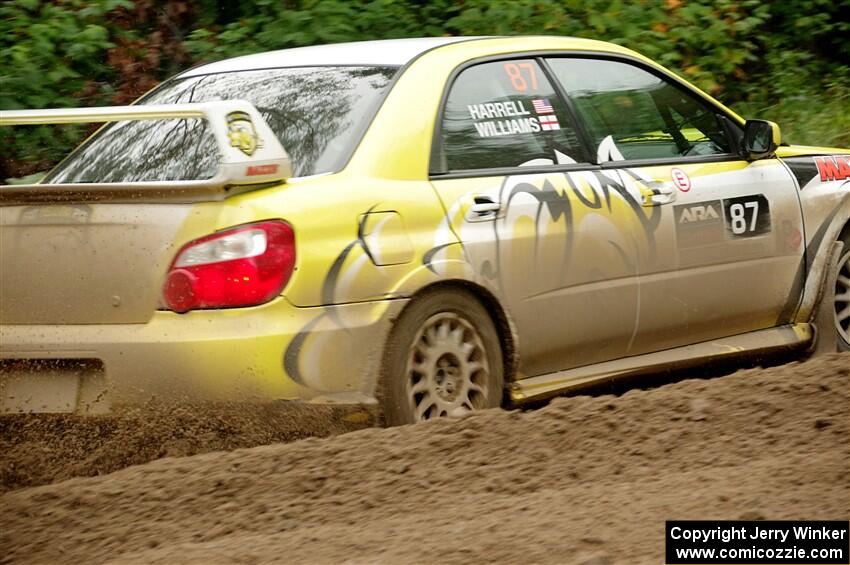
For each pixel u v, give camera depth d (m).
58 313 15.69
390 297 15.95
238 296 15.04
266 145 15.47
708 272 20.09
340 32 30.75
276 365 15.06
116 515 12.95
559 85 19.22
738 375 15.95
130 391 15.31
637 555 10.95
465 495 13.02
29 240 15.83
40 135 28.91
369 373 15.77
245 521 12.59
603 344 18.75
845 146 36.78
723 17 36.00
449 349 16.69
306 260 15.31
